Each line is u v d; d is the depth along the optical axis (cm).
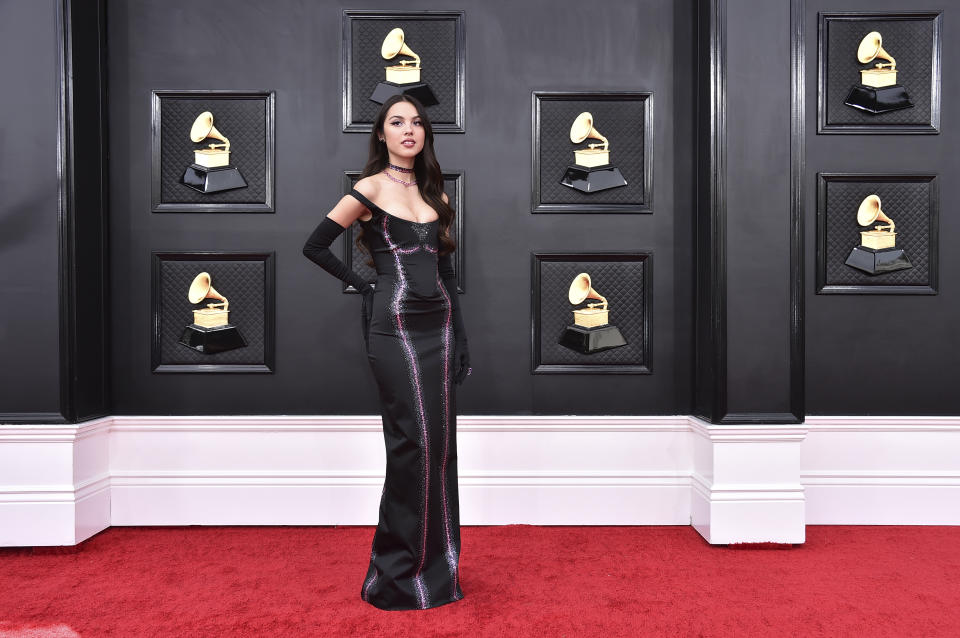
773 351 278
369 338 224
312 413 304
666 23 305
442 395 222
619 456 303
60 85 275
